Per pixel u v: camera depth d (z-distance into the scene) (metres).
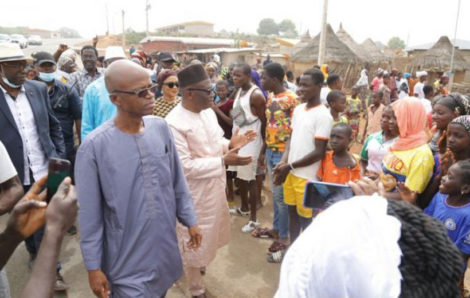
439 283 0.77
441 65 24.66
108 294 2.18
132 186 2.12
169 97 3.95
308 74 3.13
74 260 3.78
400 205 0.86
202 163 2.86
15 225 1.24
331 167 3.15
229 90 6.52
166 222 2.26
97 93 3.66
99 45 42.12
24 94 3.34
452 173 2.17
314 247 0.77
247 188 4.75
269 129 3.86
